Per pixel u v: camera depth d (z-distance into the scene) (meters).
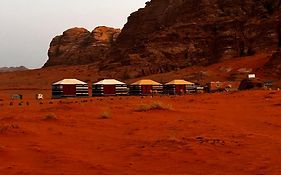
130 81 104.62
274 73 84.31
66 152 14.12
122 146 15.62
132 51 126.56
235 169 11.36
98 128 20.91
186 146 14.92
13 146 14.88
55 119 24.06
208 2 130.88
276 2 119.38
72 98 63.41
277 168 11.20
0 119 24.95
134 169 11.64
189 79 94.94
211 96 53.16
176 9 147.62
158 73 112.12
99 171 11.36
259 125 22.02
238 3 125.75
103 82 71.00
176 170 11.49
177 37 121.62
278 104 35.31
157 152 14.12
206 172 11.16
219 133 18.30
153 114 28.06
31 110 33.22
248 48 111.69
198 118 25.39
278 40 109.06
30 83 124.75
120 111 30.17
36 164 12.28
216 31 119.81
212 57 113.75
